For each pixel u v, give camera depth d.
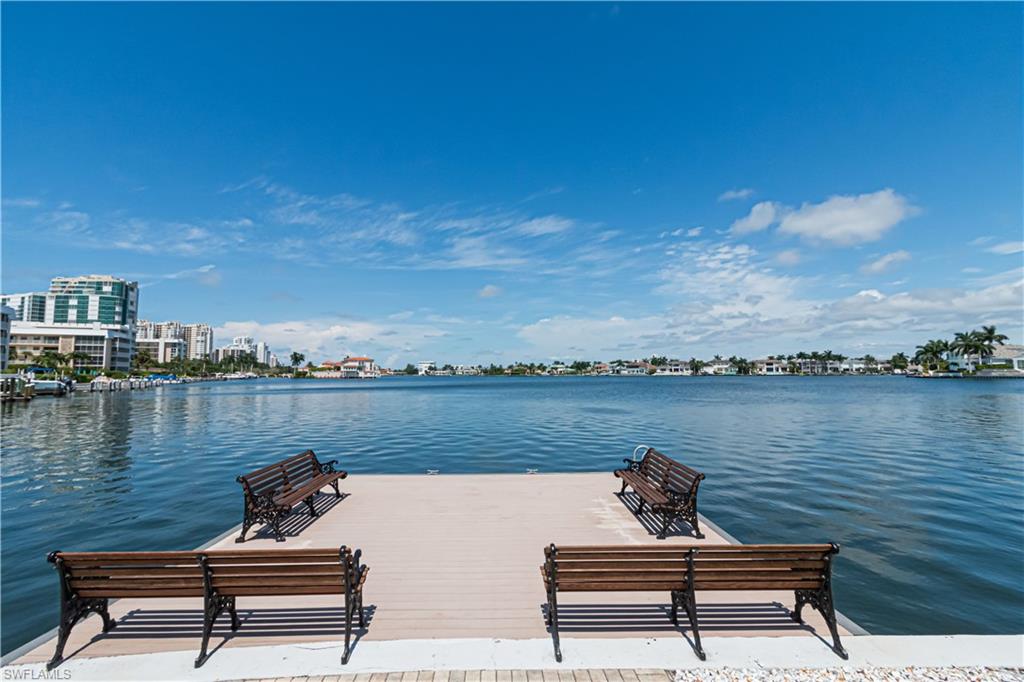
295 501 7.34
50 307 159.88
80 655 4.05
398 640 4.25
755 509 10.38
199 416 35.34
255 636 4.34
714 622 4.58
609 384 116.44
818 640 4.26
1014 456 16.80
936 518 9.76
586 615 4.73
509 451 18.83
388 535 7.19
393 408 41.97
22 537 8.98
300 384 147.62
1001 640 4.20
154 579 4.01
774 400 49.09
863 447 18.81
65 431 26.19
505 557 6.30
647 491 7.94
